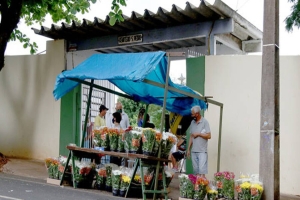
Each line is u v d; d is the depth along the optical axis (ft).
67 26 35.73
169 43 35.53
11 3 33.42
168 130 37.04
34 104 39.04
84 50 37.73
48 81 38.60
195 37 32.68
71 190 24.86
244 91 31.32
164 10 30.89
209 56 32.19
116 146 24.81
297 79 30.19
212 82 32.07
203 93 32.19
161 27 34.12
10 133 39.75
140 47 36.96
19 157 39.19
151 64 23.44
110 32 36.19
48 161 27.22
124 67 24.29
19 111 39.58
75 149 25.76
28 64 39.58
